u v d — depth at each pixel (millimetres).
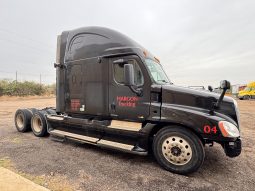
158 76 4680
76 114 5426
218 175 3730
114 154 4734
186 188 3217
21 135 6480
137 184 3299
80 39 5246
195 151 3607
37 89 38750
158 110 4020
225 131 3453
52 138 5824
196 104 3834
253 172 3889
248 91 32969
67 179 3363
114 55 4598
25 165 3898
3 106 16984
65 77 5539
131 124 4391
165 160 3885
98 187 3133
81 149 5051
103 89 4785
